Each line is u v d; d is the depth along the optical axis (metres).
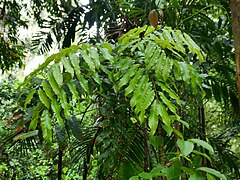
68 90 1.16
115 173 1.51
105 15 2.01
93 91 1.34
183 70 1.07
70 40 2.25
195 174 0.89
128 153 1.46
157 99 0.99
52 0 2.73
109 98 1.33
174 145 1.50
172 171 0.89
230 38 1.84
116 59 1.09
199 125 1.94
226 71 1.82
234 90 1.85
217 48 1.78
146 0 1.67
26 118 1.25
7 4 2.96
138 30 1.10
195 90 1.15
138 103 0.98
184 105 1.61
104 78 1.29
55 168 2.92
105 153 1.33
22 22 3.18
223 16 1.91
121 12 1.75
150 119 0.97
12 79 3.59
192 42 1.07
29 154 2.87
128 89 1.00
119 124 1.33
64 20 2.29
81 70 1.15
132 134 1.45
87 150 1.62
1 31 2.89
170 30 1.07
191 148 0.90
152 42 1.03
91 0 2.18
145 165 1.48
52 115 1.28
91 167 2.20
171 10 1.63
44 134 0.98
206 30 1.74
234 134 2.42
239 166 2.07
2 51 2.88
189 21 1.67
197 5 1.63
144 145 1.46
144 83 1.00
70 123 1.31
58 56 0.98
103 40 1.61
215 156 1.84
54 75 0.95
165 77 1.00
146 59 1.00
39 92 0.96
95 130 1.63
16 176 2.88
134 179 0.90
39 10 2.94
